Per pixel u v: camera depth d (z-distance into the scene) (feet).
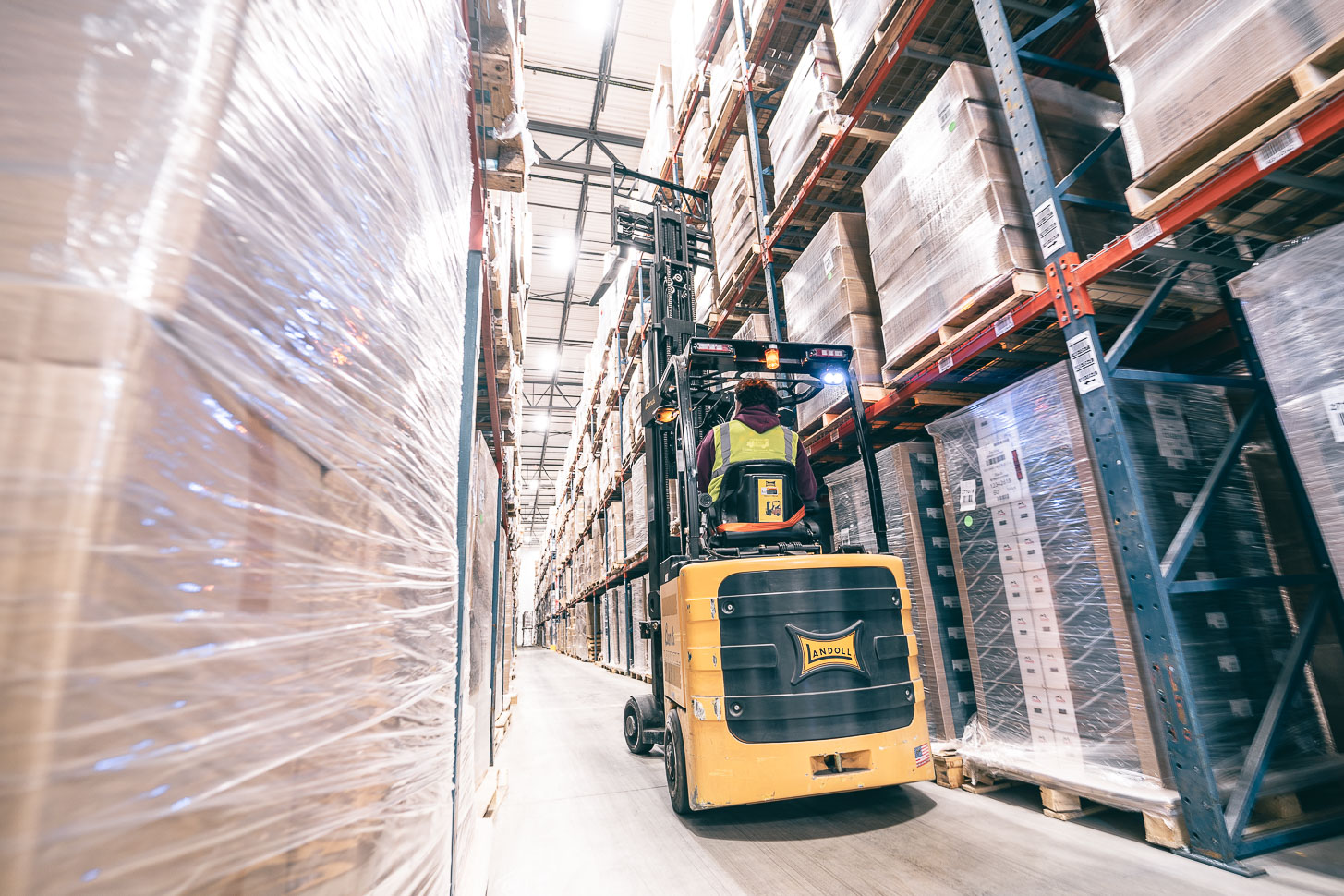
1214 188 6.01
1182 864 6.12
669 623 9.76
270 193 1.31
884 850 7.02
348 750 1.63
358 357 1.80
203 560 1.05
